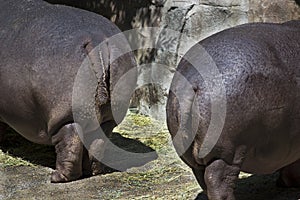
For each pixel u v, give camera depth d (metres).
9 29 14.59
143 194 13.17
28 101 14.12
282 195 12.48
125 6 19.75
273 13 16.23
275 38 11.06
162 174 14.41
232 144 10.44
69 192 13.40
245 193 12.77
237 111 10.29
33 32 14.19
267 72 10.54
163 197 12.88
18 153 16.25
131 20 19.55
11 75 14.18
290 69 10.81
